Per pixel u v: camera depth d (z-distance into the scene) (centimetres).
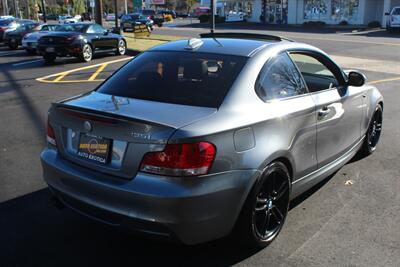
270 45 413
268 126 354
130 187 312
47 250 372
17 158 602
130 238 391
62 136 368
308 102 410
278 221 382
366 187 500
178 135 303
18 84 1212
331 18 4688
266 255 364
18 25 2548
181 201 302
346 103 480
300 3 4962
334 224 414
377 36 3067
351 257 361
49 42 1684
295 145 386
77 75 1374
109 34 1877
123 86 397
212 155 312
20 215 433
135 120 313
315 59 466
